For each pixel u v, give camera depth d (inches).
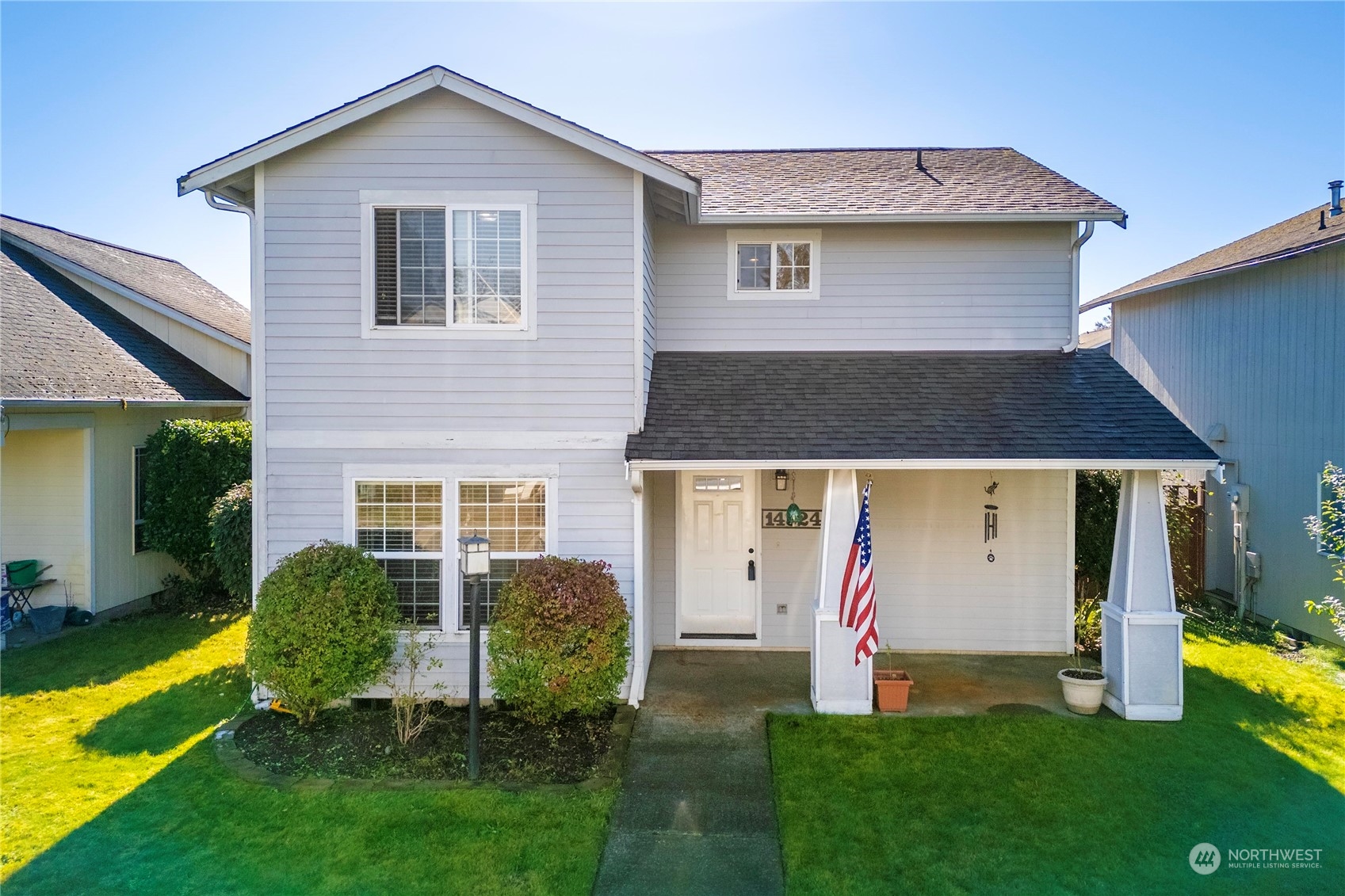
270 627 290.4
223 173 310.0
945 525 400.5
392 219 322.7
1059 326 397.7
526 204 320.8
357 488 327.3
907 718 307.1
